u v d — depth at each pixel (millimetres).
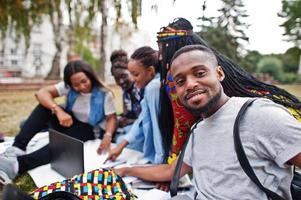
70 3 7641
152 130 2020
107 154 2223
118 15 6965
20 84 8391
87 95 2479
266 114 1029
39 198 1215
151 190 1604
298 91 2352
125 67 2668
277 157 1011
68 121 2352
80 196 1313
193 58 1094
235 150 1049
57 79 9938
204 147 1173
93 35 10484
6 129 3752
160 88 1848
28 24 8258
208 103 1091
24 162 1960
